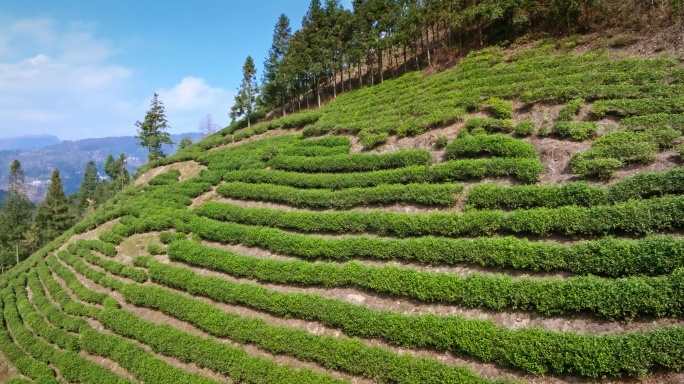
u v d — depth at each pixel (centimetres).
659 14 2539
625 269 1235
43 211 6581
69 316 2611
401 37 3997
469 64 3309
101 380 1964
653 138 1648
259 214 2478
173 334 1933
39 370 2314
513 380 1164
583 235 1452
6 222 6681
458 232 1700
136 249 2906
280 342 1622
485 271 1513
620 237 1383
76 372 2109
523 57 3042
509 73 2858
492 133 2247
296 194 2514
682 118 1691
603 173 1616
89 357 2223
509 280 1364
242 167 3306
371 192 2161
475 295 1391
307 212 2317
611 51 2588
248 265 2083
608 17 2858
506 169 1873
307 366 1545
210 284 2092
